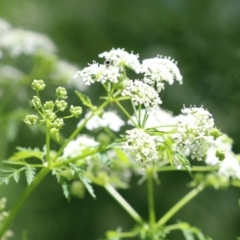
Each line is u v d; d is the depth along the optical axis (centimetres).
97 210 1445
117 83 587
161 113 747
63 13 1700
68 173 767
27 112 1005
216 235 1416
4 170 578
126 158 659
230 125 1431
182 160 524
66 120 1402
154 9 1614
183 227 749
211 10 1588
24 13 1742
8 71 1096
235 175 750
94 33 1656
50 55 1086
